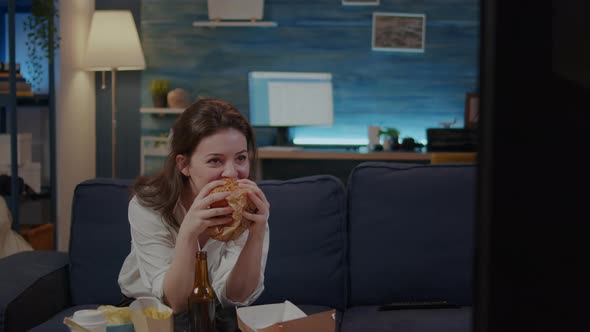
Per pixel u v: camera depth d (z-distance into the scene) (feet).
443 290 7.06
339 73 17.37
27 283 6.32
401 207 7.19
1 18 14.73
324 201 7.14
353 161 17.56
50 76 14.46
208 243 5.31
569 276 0.90
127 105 17.60
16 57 14.79
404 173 7.33
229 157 4.83
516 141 0.89
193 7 17.37
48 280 6.70
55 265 7.06
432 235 7.11
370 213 7.21
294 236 7.06
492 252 0.92
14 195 12.73
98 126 17.56
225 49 17.39
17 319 5.98
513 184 0.90
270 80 16.83
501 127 0.89
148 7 17.40
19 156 13.60
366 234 7.18
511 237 0.91
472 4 17.13
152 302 4.05
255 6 16.83
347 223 7.32
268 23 16.79
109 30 15.66
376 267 7.11
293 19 17.29
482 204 0.92
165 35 17.42
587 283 0.90
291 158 16.60
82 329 4.00
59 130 14.93
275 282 7.00
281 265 7.02
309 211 7.11
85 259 7.04
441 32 17.24
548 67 0.88
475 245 0.95
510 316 0.92
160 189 5.26
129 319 4.13
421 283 7.07
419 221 7.15
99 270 7.00
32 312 6.29
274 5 17.29
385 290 7.09
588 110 0.87
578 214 0.89
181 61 17.44
